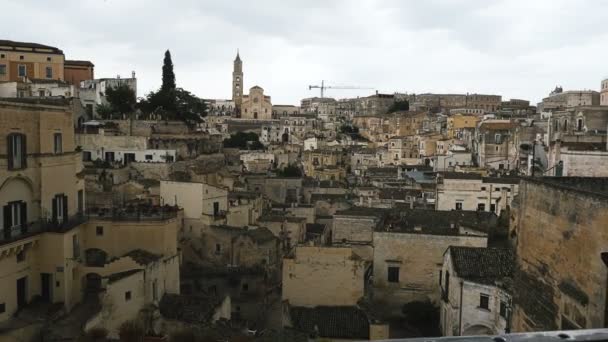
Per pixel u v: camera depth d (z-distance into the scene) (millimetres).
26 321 39219
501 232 63844
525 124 136375
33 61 119438
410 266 56750
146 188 69750
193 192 65188
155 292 45469
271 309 56594
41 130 43125
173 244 50281
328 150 163750
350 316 46312
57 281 43031
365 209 75062
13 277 40375
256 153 147000
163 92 128625
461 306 44656
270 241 64688
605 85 147125
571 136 64438
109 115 115500
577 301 20469
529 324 24969
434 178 111125
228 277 59625
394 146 166375
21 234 40812
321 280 48719
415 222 65500
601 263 19047
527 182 25609
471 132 151250
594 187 26016
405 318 56156
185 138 102812
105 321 39156
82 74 139875
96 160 85688
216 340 39906
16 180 40938
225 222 68500
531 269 24969
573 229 21156
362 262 48344
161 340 38469
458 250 48438
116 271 44750
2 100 39781
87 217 48625
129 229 48531
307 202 100125
